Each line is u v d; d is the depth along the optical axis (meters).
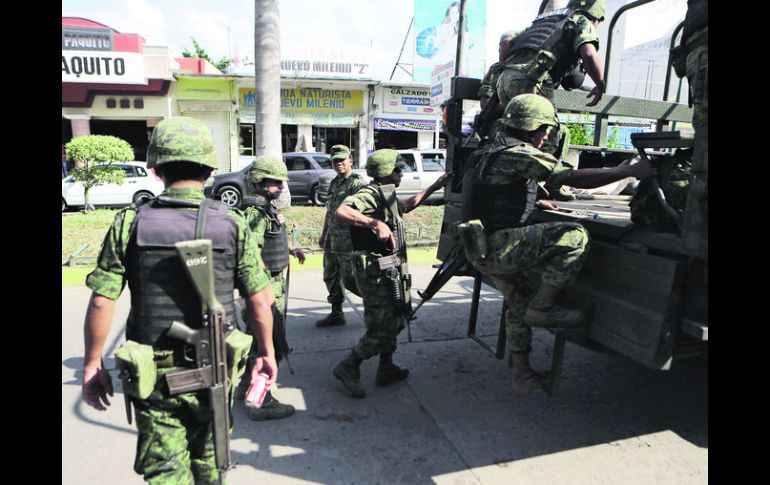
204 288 1.72
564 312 2.32
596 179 2.30
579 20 3.02
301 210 10.62
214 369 1.77
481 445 2.85
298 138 19.92
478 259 2.44
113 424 3.04
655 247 2.15
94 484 2.49
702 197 1.92
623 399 3.41
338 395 3.43
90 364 1.77
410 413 3.20
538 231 2.31
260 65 8.09
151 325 1.74
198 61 19.83
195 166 1.86
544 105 2.40
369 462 2.68
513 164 2.35
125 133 19.42
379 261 3.21
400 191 12.62
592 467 2.67
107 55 17.47
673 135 2.05
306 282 6.47
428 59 15.53
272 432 2.96
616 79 5.41
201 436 1.93
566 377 3.73
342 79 19.25
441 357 4.09
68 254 7.44
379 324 3.29
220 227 1.83
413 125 20.52
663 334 1.99
